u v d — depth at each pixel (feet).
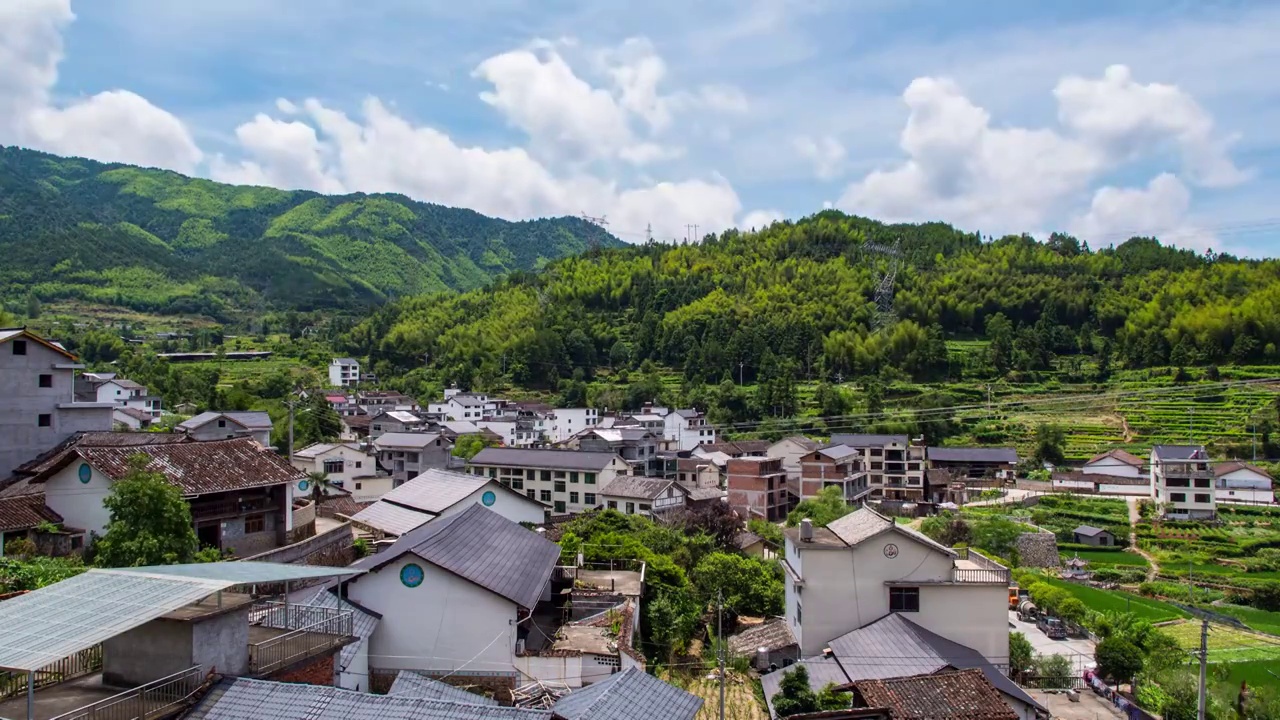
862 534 114.21
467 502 155.63
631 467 250.16
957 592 109.19
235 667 56.49
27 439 132.87
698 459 285.43
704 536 167.02
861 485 291.38
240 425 218.59
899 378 435.94
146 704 50.19
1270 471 301.63
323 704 52.13
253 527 122.93
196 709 51.72
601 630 97.71
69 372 139.13
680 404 413.18
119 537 86.69
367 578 86.43
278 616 68.80
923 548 110.52
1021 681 122.11
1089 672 126.41
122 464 109.91
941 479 301.43
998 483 309.42
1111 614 161.58
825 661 101.50
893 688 82.94
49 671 55.93
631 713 59.31
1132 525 257.96
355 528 148.97
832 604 110.73
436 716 51.60
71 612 51.24
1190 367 407.03
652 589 127.95
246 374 431.02
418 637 85.10
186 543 89.76
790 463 291.79
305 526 139.33
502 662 84.28
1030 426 371.56
